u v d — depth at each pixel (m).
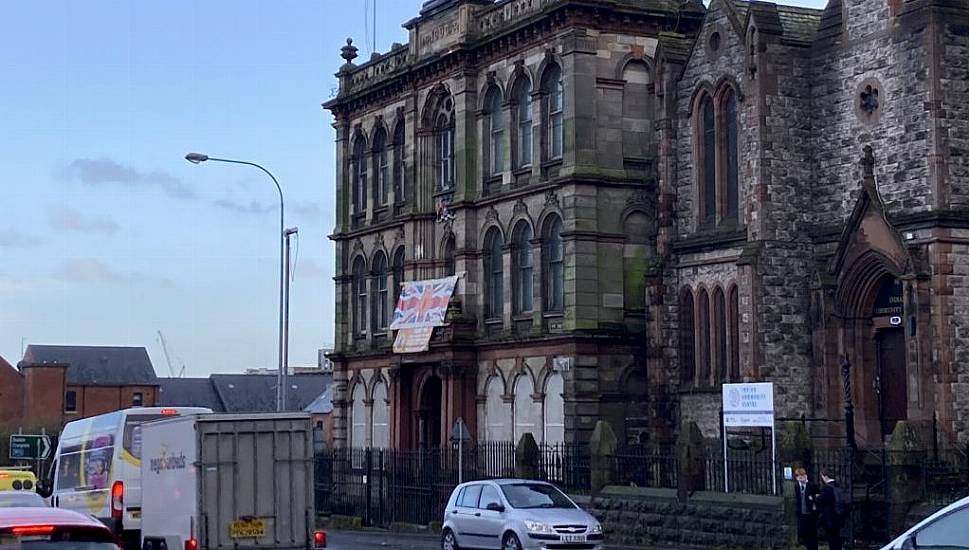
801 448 34.12
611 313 49.06
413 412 58.09
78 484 36.47
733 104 44.78
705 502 36.22
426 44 58.06
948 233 38.03
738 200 44.19
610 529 39.47
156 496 29.73
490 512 33.50
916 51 38.94
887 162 39.78
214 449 27.41
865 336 40.34
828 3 42.34
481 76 54.81
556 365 49.56
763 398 35.47
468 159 55.06
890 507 31.83
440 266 56.97
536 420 50.72
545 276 51.00
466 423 54.22
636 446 44.53
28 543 13.77
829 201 41.84
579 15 49.06
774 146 42.09
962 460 35.75
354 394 64.06
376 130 62.53
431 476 48.28
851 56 41.22
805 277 42.12
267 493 27.73
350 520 51.91
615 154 49.53
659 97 47.34
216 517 27.30
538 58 51.31
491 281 54.41
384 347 60.16
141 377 130.75
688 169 46.50
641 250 49.72
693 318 46.06
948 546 15.48
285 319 50.62
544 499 33.59
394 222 59.97
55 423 120.56
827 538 32.12
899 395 39.72
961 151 38.47
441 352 54.88
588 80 49.19
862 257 39.72
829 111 41.97
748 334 41.56
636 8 49.72
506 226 53.03
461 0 55.16
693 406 45.56
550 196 50.44
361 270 64.00
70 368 128.00
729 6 44.44
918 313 37.88
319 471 55.94
